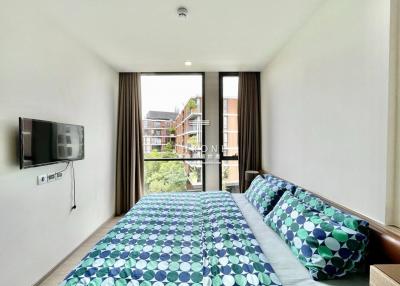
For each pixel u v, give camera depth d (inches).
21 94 78.0
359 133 64.9
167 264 57.1
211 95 173.8
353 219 59.5
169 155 178.2
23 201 78.5
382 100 57.1
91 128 128.0
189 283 50.3
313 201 77.4
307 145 95.0
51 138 89.9
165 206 100.3
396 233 53.1
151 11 87.4
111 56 134.6
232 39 111.9
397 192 55.4
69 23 95.7
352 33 67.2
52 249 93.6
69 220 106.2
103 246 65.3
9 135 73.2
